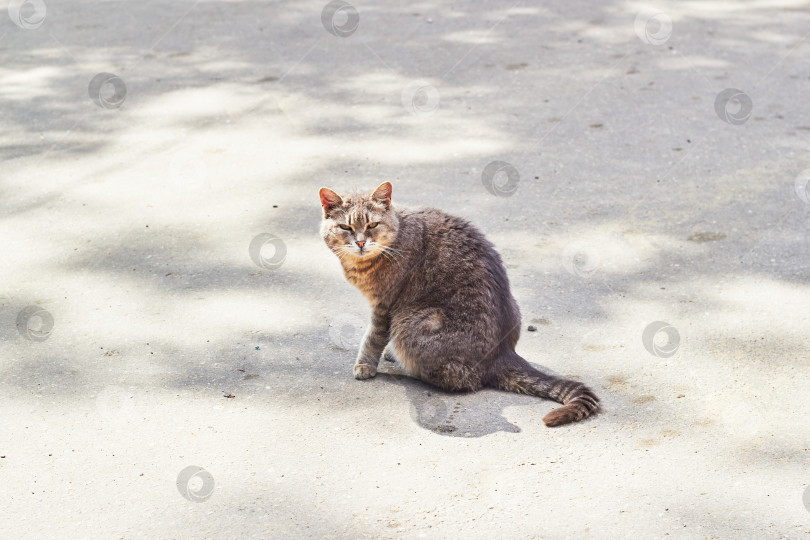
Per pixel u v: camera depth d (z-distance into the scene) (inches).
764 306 130.4
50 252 140.7
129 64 194.1
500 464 115.8
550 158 156.1
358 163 156.0
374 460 116.3
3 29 222.5
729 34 201.3
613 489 113.7
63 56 201.3
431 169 154.2
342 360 126.0
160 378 124.0
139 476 115.4
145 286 135.3
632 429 118.3
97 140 163.3
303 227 144.3
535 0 231.9
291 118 167.6
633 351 125.8
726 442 117.0
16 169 156.7
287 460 116.4
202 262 138.7
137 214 147.0
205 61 194.1
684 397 121.0
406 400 121.8
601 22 212.2
